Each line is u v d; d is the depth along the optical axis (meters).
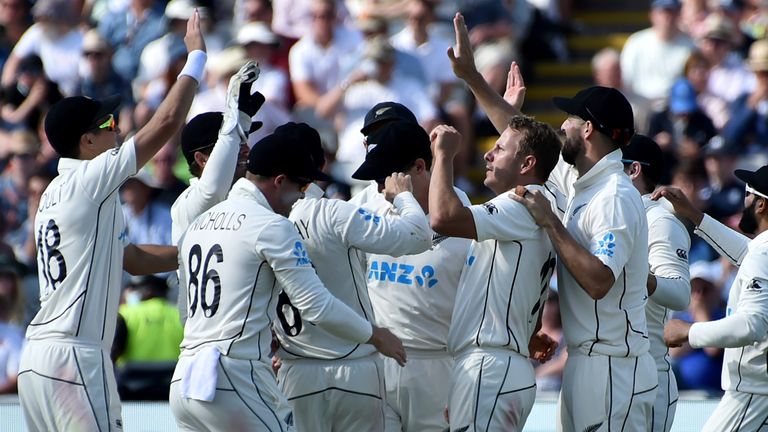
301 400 19.33
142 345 28.88
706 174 34.91
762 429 20.50
